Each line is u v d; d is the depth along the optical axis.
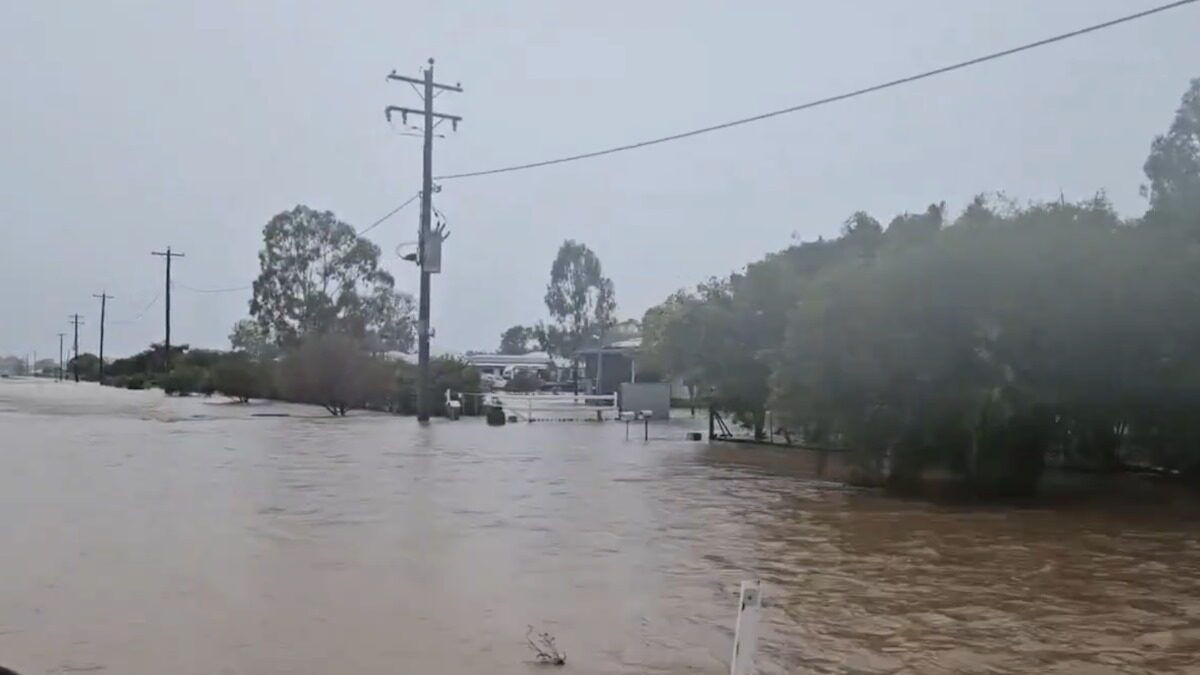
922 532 11.49
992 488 14.98
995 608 7.80
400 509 12.65
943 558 9.89
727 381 24.67
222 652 6.34
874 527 11.84
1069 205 16.52
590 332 83.50
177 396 53.56
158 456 19.08
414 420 33.72
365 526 11.27
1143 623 7.38
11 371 154.88
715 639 6.80
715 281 27.38
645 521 12.07
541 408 39.62
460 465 18.38
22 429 26.25
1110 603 8.00
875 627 7.20
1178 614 7.66
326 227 61.22
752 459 20.67
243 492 14.04
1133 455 17.17
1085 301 14.64
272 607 7.50
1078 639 6.95
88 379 99.62
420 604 7.68
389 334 63.47
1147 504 14.17
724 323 24.83
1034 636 7.00
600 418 34.91
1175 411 15.63
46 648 6.37
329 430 27.42
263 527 11.08
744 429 27.38
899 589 8.46
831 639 6.88
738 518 12.45
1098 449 16.95
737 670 4.98
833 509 13.38
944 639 6.91
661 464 19.44
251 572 8.72
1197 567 9.48
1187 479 16.58
